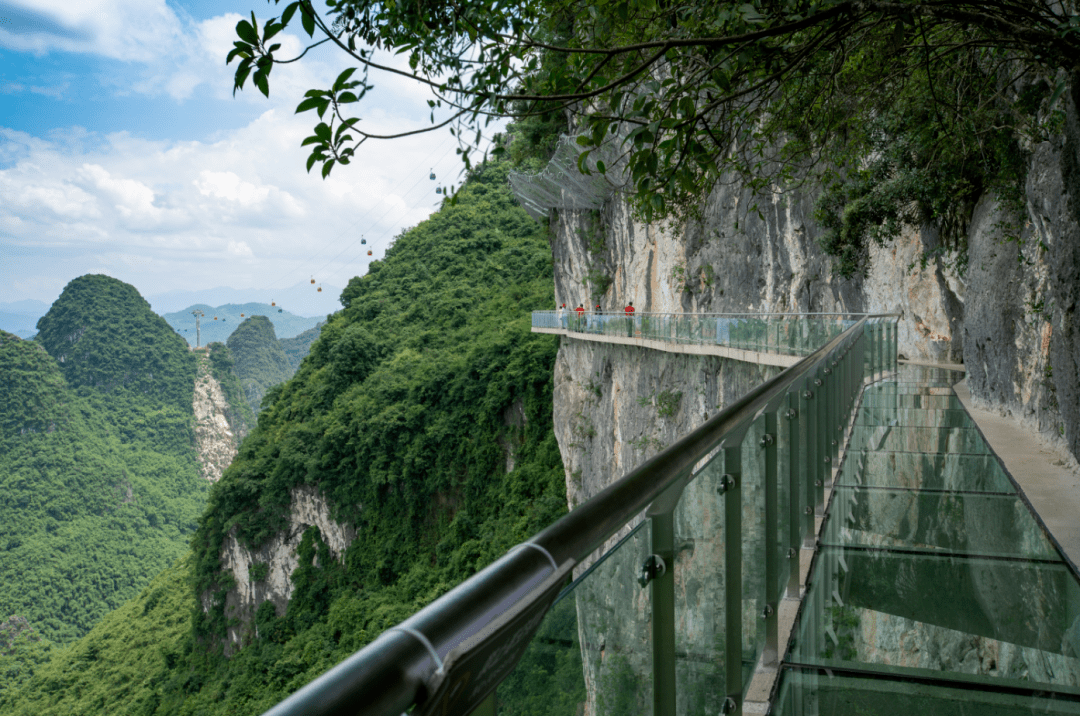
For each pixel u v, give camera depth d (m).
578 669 1.10
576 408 42.41
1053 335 6.52
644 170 3.48
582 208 44.44
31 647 104.88
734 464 2.08
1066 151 5.84
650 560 1.47
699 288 31.17
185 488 170.38
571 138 29.00
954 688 2.63
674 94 3.52
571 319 40.25
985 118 8.45
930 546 3.97
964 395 10.50
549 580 0.95
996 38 4.70
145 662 69.62
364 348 69.38
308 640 52.97
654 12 3.64
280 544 61.06
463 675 0.75
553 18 3.49
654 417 31.09
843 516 4.43
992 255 9.70
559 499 45.22
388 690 0.62
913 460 5.95
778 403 2.79
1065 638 2.90
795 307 24.31
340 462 58.66
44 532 138.50
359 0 2.78
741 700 2.08
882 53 5.62
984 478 5.36
